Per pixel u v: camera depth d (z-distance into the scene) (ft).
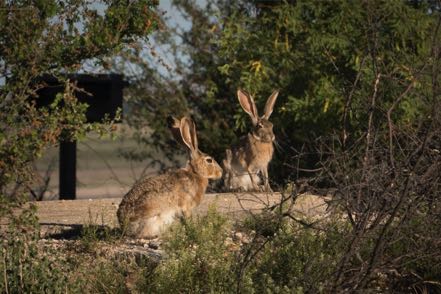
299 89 149.38
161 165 164.66
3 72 64.28
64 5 66.08
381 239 58.23
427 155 61.46
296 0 153.28
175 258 67.00
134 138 164.35
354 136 73.61
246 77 150.20
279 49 151.74
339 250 62.80
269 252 65.67
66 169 144.56
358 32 143.13
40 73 65.10
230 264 63.82
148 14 68.33
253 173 131.54
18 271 62.49
